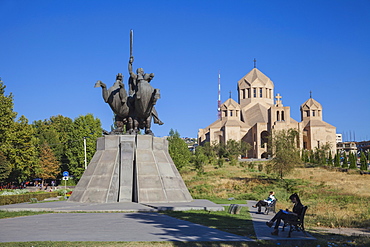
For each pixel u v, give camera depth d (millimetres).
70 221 13195
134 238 10211
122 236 10500
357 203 22938
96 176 18891
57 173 62062
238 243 9797
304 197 27828
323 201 24750
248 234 11133
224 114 116188
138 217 14094
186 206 16453
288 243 10219
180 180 19625
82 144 57219
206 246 9438
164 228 11812
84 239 10055
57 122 90562
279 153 46062
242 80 123812
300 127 107500
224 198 27141
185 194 19094
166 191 18422
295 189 33531
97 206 16719
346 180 44656
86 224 12539
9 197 21984
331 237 11562
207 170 64500
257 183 42219
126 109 20703
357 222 15375
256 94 121250
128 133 20609
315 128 108875
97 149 20234
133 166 19375
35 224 12664
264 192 30922
